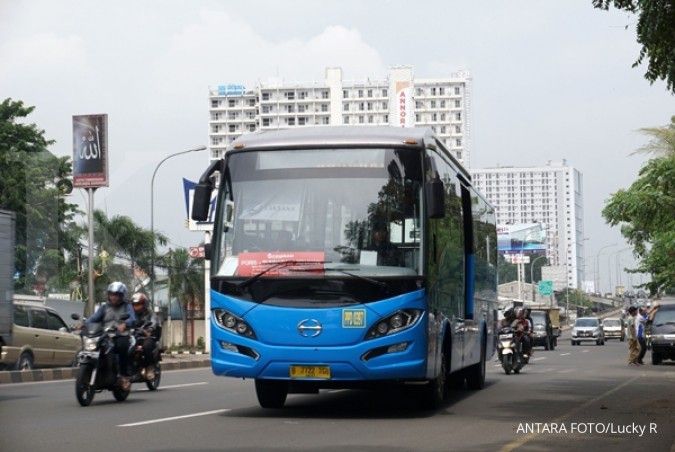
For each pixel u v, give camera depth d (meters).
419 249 13.05
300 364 12.81
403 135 13.53
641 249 45.31
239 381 23.12
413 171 13.29
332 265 12.89
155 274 62.00
